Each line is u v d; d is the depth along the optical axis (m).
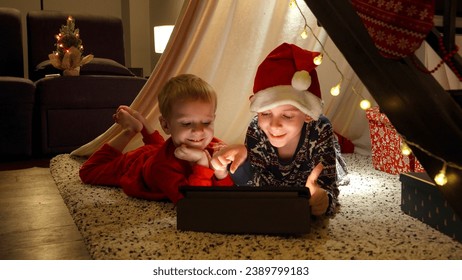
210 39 1.85
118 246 1.04
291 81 1.17
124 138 1.78
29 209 1.47
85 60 3.05
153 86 1.98
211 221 1.12
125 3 5.13
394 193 1.54
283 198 1.08
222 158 1.23
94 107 2.73
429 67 1.80
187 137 1.32
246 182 1.35
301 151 1.28
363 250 1.00
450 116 0.85
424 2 0.85
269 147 1.29
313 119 1.21
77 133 2.71
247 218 1.10
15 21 3.43
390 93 0.93
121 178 1.57
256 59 1.90
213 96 1.36
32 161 2.53
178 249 1.02
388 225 1.17
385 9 0.88
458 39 1.62
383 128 1.90
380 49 0.90
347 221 1.21
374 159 2.01
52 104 2.62
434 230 1.14
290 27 1.87
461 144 0.85
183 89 1.32
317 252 0.99
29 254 1.07
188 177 1.41
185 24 1.81
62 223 1.31
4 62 3.38
